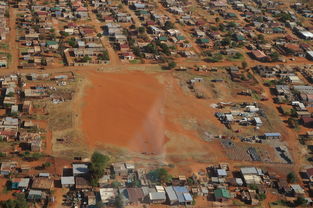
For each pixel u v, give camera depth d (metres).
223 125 130.50
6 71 150.12
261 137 126.19
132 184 100.00
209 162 112.38
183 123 129.12
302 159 117.56
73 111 129.25
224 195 99.00
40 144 110.12
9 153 107.50
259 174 107.44
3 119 119.75
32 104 130.12
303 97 148.75
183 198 96.62
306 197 102.31
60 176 101.12
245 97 148.75
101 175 99.81
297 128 132.38
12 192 95.00
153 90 147.50
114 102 137.12
